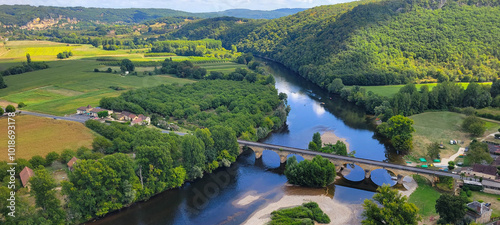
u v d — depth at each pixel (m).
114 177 125.88
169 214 131.12
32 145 165.38
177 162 152.25
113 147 168.00
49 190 111.75
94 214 123.38
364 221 110.12
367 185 153.50
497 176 139.12
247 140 191.38
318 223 123.00
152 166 138.75
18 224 103.44
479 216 108.50
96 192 122.88
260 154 182.00
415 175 158.50
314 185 151.12
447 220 111.12
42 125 191.88
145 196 138.38
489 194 135.12
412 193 142.25
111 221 124.88
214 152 166.00
